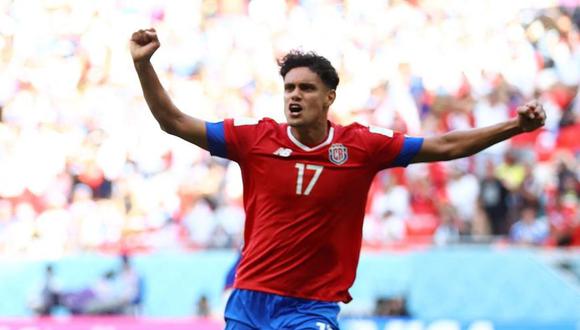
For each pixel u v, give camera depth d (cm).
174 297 4631
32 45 6550
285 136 1744
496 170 5147
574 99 5769
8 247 5350
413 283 4509
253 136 1744
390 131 1778
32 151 5888
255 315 1736
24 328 3844
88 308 4544
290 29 6462
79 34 6581
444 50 6153
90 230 5353
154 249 5009
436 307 4425
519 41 6159
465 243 4862
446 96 5881
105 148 5841
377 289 4506
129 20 6612
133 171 5694
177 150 5706
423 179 5175
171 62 6372
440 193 5141
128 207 5456
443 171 5194
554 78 5931
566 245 4838
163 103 1717
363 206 1770
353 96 5984
